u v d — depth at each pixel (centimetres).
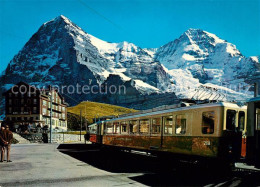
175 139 1400
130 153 2283
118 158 1809
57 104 9662
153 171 1180
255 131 1045
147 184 879
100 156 1952
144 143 1739
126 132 2059
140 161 1609
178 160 1466
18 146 3281
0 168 1194
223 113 1134
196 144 1240
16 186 818
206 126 1196
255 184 891
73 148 2916
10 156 1814
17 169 1170
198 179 977
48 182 885
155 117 1628
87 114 12138
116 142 2262
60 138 5300
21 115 8262
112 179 963
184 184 884
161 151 1548
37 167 1249
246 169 1205
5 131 1448
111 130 2433
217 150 1114
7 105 8375
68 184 855
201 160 1248
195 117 1268
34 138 4909
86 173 1095
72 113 11681
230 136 1135
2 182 877
